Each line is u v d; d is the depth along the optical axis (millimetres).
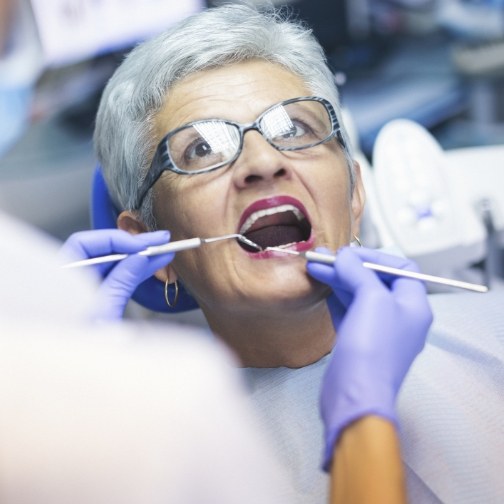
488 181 1571
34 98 2352
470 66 2422
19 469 414
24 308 458
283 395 1018
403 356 779
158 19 2381
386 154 1489
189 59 1004
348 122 1514
